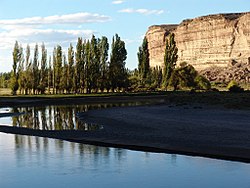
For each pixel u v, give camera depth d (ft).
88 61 353.10
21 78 369.09
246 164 65.05
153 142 85.51
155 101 278.26
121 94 328.49
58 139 97.25
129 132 102.37
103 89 365.61
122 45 368.89
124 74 371.76
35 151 80.69
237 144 78.33
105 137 95.76
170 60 377.50
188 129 102.94
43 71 383.65
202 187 53.57
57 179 59.21
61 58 368.48
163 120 128.57
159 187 54.24
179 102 220.23
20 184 57.16
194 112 158.10
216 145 78.13
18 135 106.01
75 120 147.64
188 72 379.96
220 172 60.59
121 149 81.00
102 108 210.38
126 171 62.90
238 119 124.57
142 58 417.69
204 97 221.66
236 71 646.33
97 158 72.79
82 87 355.77
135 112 167.12
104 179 58.70
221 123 114.01
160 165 65.98
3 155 77.20
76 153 77.92
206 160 68.69
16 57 368.27
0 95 345.31
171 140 86.58
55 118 159.63
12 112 196.44
